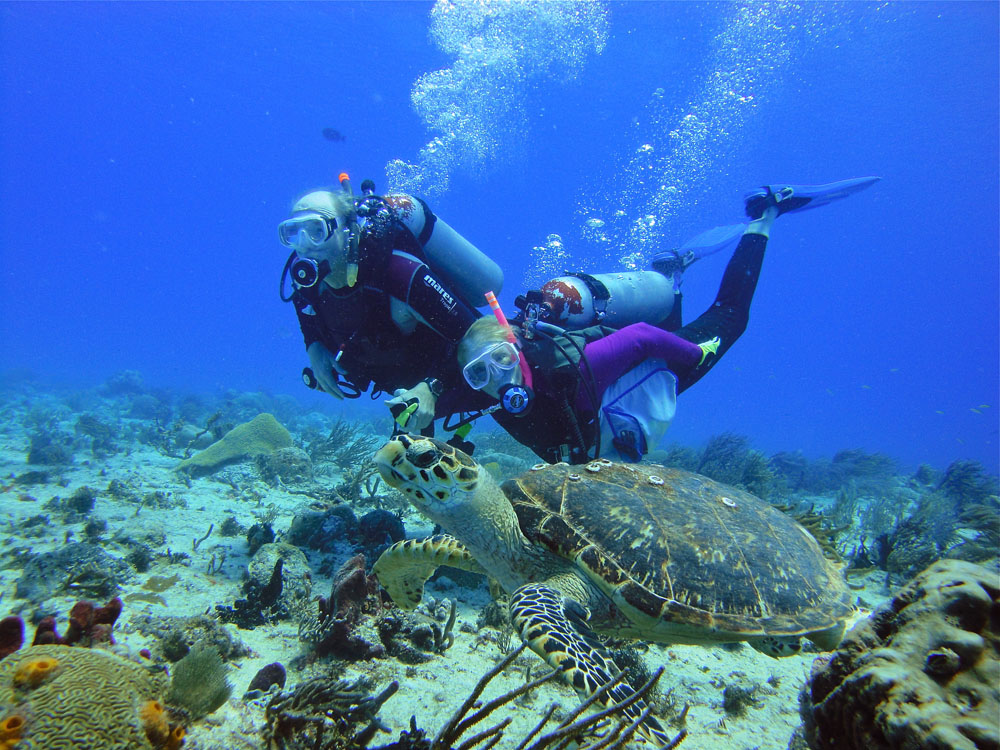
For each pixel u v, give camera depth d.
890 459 16.92
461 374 5.19
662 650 4.38
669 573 3.38
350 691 2.62
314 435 13.47
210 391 36.78
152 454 10.20
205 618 3.33
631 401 5.71
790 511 5.42
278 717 2.41
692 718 3.46
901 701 1.61
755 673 4.18
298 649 3.50
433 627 3.76
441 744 1.96
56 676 1.80
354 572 3.69
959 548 7.32
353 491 7.68
